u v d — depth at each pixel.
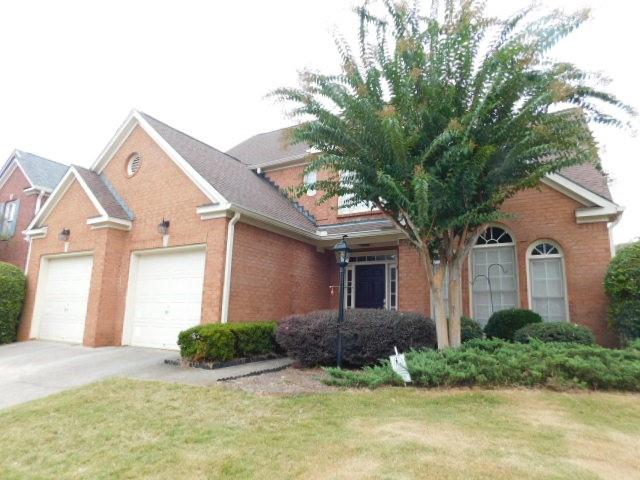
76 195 12.85
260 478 3.48
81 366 8.66
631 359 6.46
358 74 7.66
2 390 7.13
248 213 10.37
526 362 6.27
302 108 7.73
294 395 6.04
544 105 6.93
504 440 4.14
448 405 5.38
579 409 5.16
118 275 11.70
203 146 14.05
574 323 9.41
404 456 3.73
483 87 7.17
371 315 8.65
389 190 7.38
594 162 6.91
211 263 9.99
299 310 12.34
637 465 3.58
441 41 7.36
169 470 3.76
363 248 13.36
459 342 7.74
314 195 14.81
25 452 4.43
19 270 13.78
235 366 8.47
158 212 11.36
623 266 8.55
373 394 5.99
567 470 3.43
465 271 11.04
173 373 7.66
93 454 4.25
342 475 3.41
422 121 7.36
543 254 10.34
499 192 7.32
